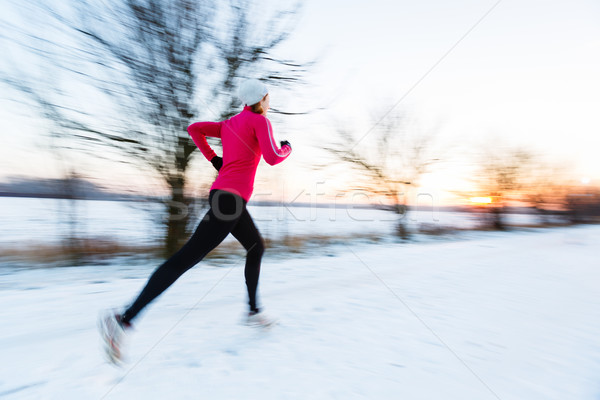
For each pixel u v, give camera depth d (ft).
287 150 5.30
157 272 4.23
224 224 4.72
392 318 6.63
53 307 7.21
